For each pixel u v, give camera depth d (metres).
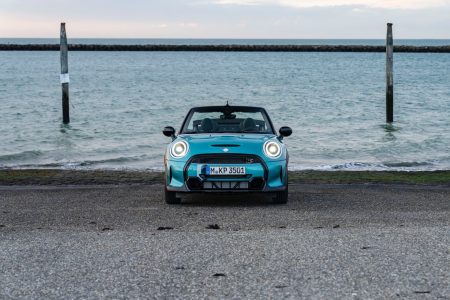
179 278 4.22
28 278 4.25
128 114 28.31
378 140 20.69
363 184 11.87
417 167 15.49
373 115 28.50
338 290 3.90
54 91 42.12
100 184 11.90
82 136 21.33
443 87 47.78
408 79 58.94
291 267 4.47
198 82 53.81
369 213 7.62
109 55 133.25
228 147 8.05
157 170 14.36
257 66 87.06
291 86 49.22
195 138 8.48
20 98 36.53
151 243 5.37
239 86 48.97
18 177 12.76
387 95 25.67
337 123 25.42
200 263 4.62
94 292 3.92
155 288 3.99
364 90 44.69
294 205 8.41
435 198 9.53
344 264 4.53
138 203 8.76
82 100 35.59
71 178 12.66
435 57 120.31
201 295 3.84
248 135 8.68
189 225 6.63
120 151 18.19
